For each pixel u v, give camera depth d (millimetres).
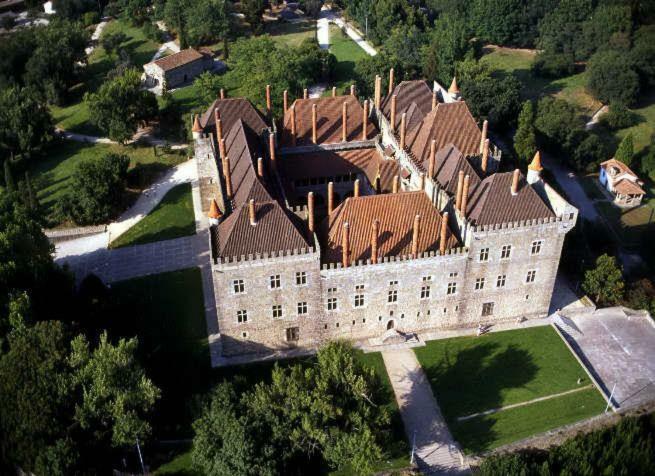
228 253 88438
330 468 81875
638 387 92188
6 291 94312
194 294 110062
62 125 181000
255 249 89000
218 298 90125
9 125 160625
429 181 101875
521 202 94062
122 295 110500
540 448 84500
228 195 103438
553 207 95625
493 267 95750
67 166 158625
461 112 117375
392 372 93625
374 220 88688
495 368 94312
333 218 93625
